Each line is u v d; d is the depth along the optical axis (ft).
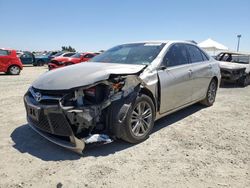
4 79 40.04
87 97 10.33
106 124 10.76
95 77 10.40
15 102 20.54
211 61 19.15
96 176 8.95
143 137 12.05
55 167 9.54
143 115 11.99
